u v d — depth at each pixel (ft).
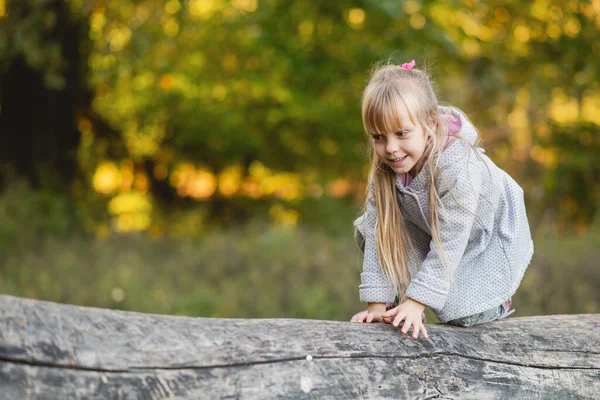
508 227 7.79
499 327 7.47
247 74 35.01
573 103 36.40
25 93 27.17
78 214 26.16
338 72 34.06
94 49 26.32
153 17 24.57
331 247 21.54
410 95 6.91
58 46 24.77
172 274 19.27
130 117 36.40
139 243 22.97
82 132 30.91
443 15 30.60
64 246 21.85
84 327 5.33
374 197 7.70
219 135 37.65
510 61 33.40
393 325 6.82
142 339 5.50
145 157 39.09
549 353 7.18
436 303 6.99
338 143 39.06
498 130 35.68
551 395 6.98
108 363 5.25
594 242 22.33
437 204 7.16
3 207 23.11
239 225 31.99
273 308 16.63
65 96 28.02
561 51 34.04
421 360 6.60
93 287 17.58
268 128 37.19
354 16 30.63
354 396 6.08
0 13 23.97
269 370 5.84
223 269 19.62
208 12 32.07
